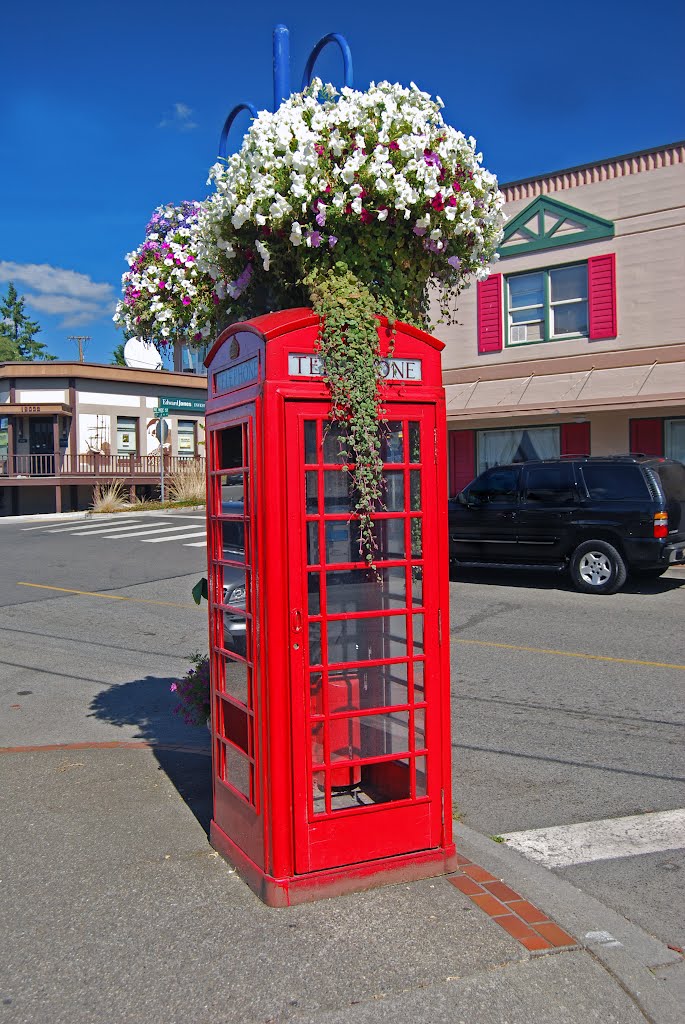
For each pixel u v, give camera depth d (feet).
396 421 12.37
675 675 25.75
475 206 13.15
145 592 43.62
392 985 9.98
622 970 10.34
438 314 64.64
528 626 33.37
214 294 14.56
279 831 11.73
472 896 12.08
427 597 12.65
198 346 16.08
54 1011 9.63
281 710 11.66
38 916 11.68
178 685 16.61
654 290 56.08
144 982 10.13
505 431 63.26
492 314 62.49
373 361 11.87
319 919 11.45
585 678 25.66
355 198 11.78
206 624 35.73
